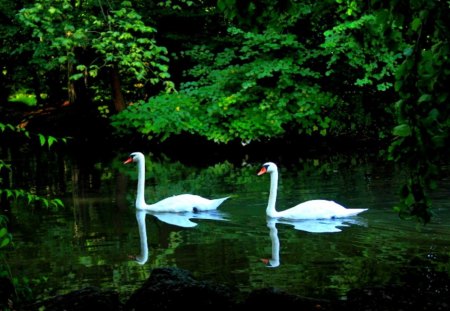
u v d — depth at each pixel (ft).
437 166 19.06
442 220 36.58
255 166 63.26
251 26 19.89
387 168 56.08
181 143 79.71
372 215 39.27
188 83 80.89
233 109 76.69
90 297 23.43
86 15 70.95
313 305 22.56
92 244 34.47
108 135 86.38
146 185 54.49
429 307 22.06
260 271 28.27
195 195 44.62
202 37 88.28
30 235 36.91
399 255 29.96
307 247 32.37
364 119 77.20
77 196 49.67
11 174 62.49
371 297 23.00
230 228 37.99
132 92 97.40
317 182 51.31
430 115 18.28
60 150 80.64
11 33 80.23
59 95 109.60
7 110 103.14
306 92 75.97
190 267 29.37
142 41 62.54
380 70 77.05
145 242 34.78
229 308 23.20
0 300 24.97
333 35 71.51
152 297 23.53
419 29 18.75
